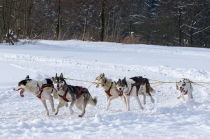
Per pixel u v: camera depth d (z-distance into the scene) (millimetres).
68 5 37812
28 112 8609
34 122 7094
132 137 6055
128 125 7105
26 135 6113
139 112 8594
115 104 10086
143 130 6637
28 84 8180
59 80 8102
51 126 6926
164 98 11102
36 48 24797
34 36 35812
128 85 9109
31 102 9805
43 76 13055
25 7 34469
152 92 10453
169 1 46250
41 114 8445
